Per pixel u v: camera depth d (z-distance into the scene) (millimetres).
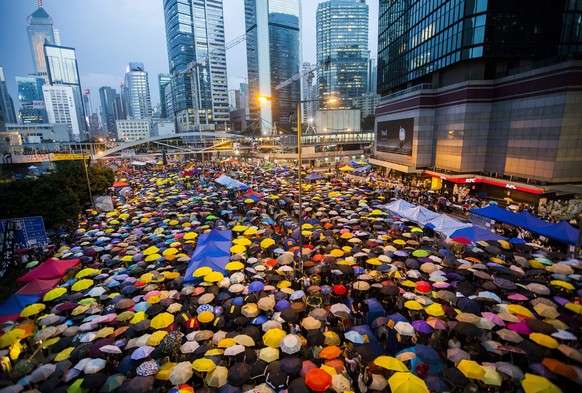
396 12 61219
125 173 70562
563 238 19297
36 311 14844
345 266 17312
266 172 60812
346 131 109188
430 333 12328
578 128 31281
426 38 50219
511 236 24469
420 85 49719
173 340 12062
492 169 40688
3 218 25969
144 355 11469
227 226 27594
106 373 11938
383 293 15109
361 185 44031
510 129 37594
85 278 18984
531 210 30438
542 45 38969
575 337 11156
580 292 14250
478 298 14039
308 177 49469
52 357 12688
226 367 11328
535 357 10438
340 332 13531
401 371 9930
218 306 15242
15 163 61281
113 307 15117
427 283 15516
